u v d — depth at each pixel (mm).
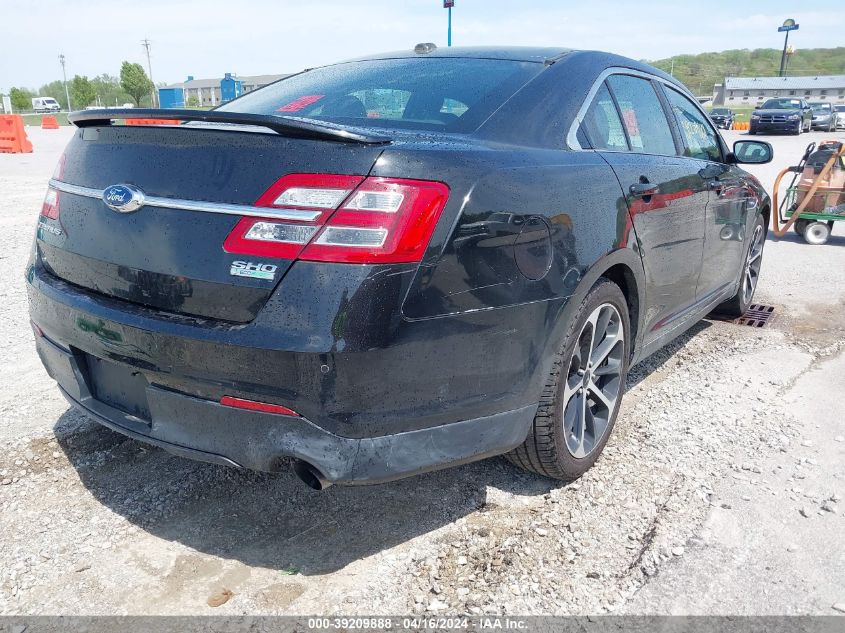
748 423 3355
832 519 2572
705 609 2123
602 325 2783
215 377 1975
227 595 2160
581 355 2703
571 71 2895
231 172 1976
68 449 3006
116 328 2121
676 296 3494
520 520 2557
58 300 2320
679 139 3693
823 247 7957
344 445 1950
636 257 2861
